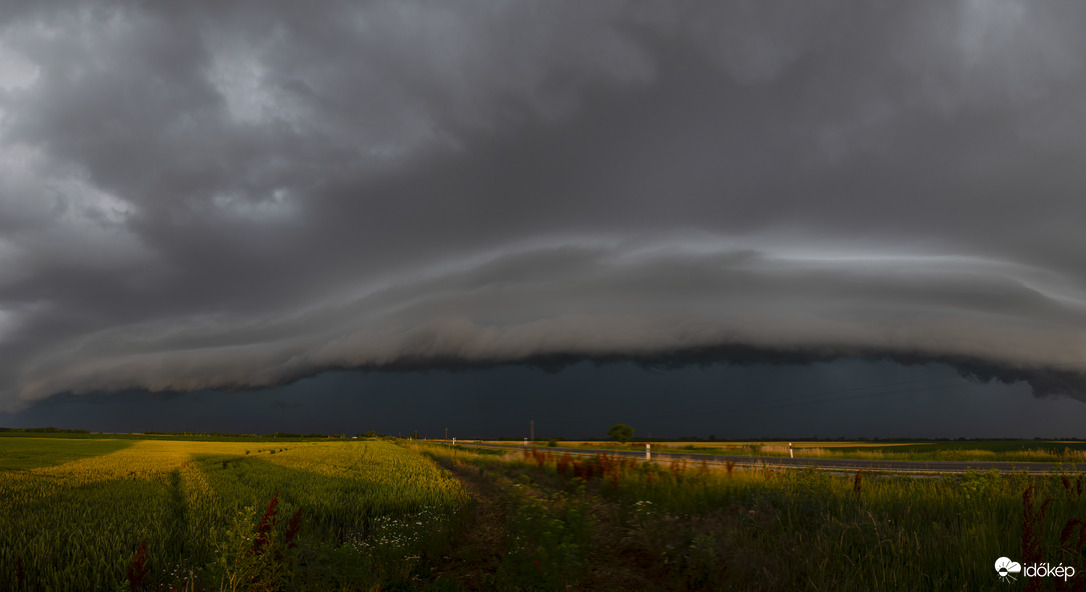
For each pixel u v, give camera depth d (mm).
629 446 55875
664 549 8570
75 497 16812
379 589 7438
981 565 6363
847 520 8797
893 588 6203
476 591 7711
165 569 8359
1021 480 12117
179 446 63344
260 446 67188
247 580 6633
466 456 35625
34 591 7750
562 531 8523
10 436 101750
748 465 23516
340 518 13180
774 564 7301
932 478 16219
